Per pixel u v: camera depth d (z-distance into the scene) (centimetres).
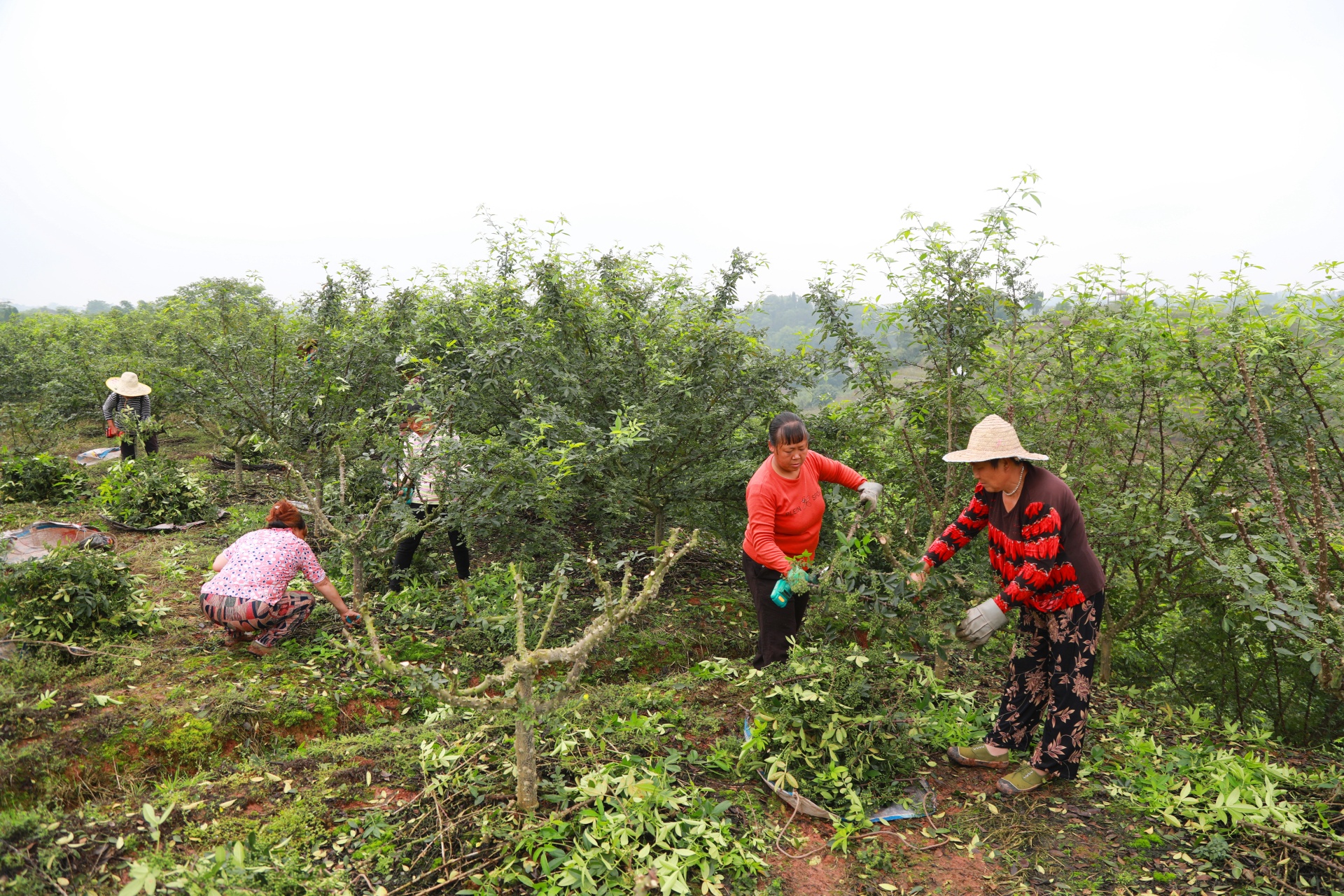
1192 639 539
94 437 1244
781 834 299
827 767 324
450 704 280
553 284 577
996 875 279
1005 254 457
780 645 390
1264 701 521
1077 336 467
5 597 412
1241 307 404
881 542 412
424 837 286
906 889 272
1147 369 426
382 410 600
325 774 331
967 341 461
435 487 517
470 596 505
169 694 385
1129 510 457
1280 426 420
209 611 434
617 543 601
